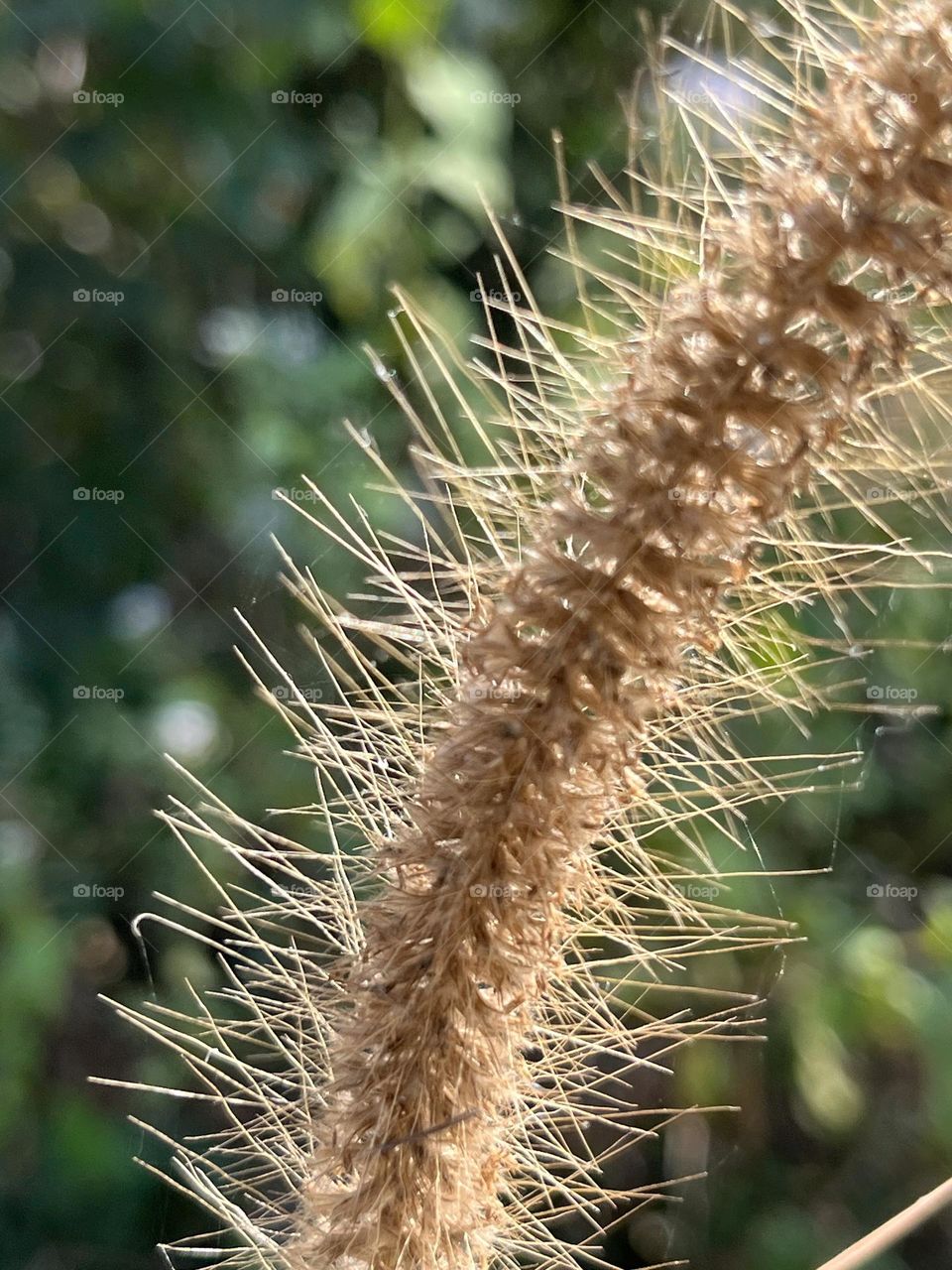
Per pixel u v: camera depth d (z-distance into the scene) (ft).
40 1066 0.63
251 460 0.68
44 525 0.69
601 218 0.46
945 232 0.42
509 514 0.46
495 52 0.70
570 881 0.45
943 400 0.44
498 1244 0.47
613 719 0.43
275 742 0.65
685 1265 0.66
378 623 0.46
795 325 0.43
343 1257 0.45
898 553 0.45
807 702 0.47
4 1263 0.61
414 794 0.45
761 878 0.65
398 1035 0.44
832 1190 0.69
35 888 0.64
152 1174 0.62
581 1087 0.47
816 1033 0.66
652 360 0.43
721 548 0.43
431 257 0.69
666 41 0.44
